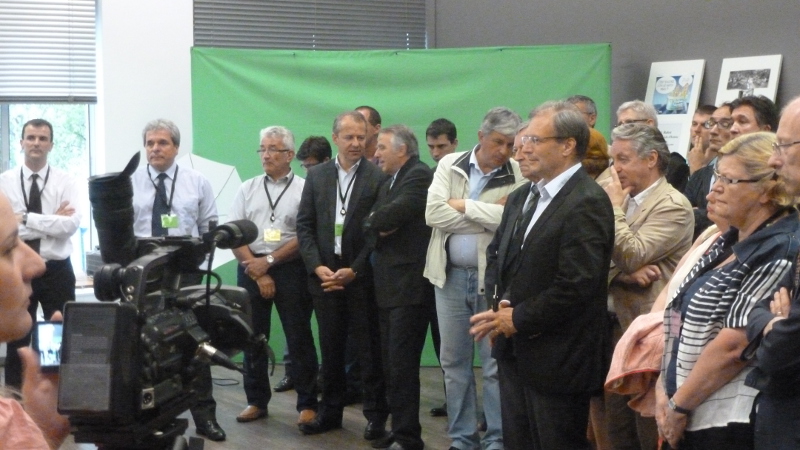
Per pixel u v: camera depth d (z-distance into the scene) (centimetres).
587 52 565
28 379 143
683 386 207
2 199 115
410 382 393
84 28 632
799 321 175
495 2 688
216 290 183
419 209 391
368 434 427
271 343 600
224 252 568
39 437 106
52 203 500
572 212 267
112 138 624
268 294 449
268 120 584
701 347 207
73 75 633
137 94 629
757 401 195
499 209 362
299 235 430
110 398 141
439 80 582
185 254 171
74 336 143
